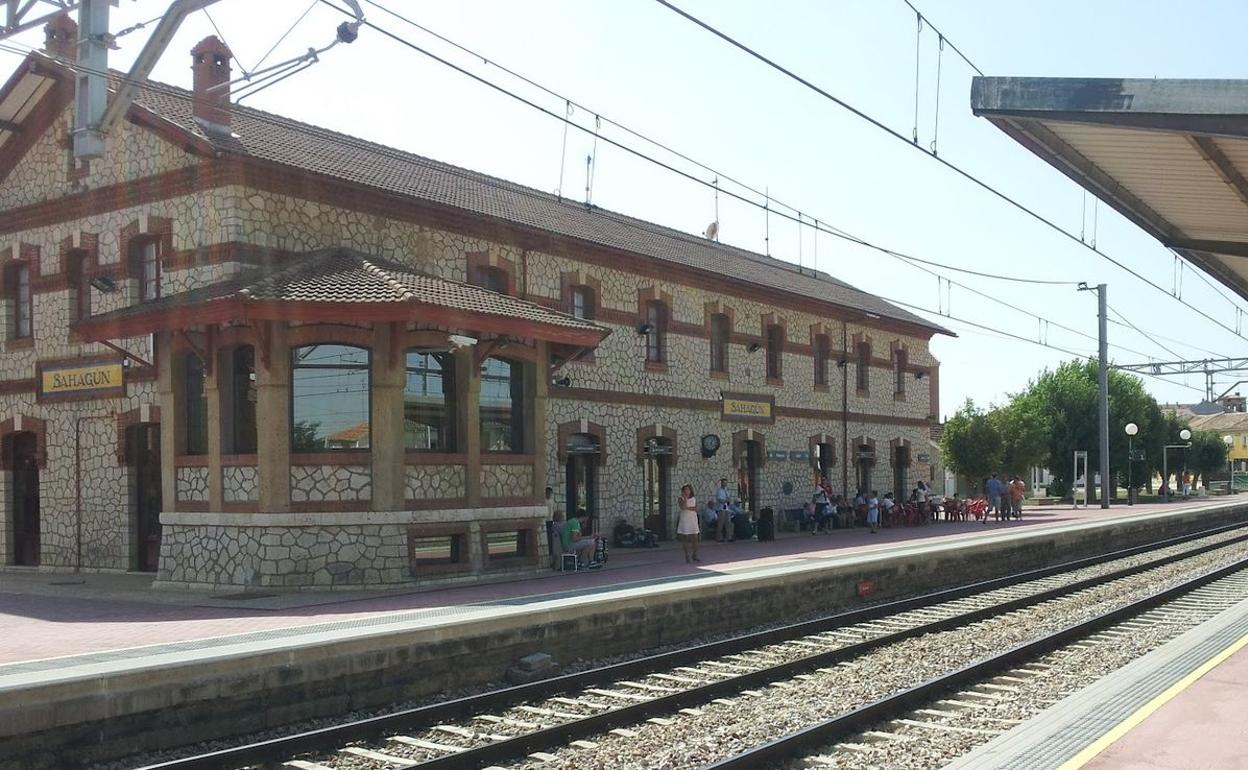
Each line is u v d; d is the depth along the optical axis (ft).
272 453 54.03
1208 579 65.72
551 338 60.64
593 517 81.20
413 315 52.85
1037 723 25.63
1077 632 45.88
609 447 82.69
